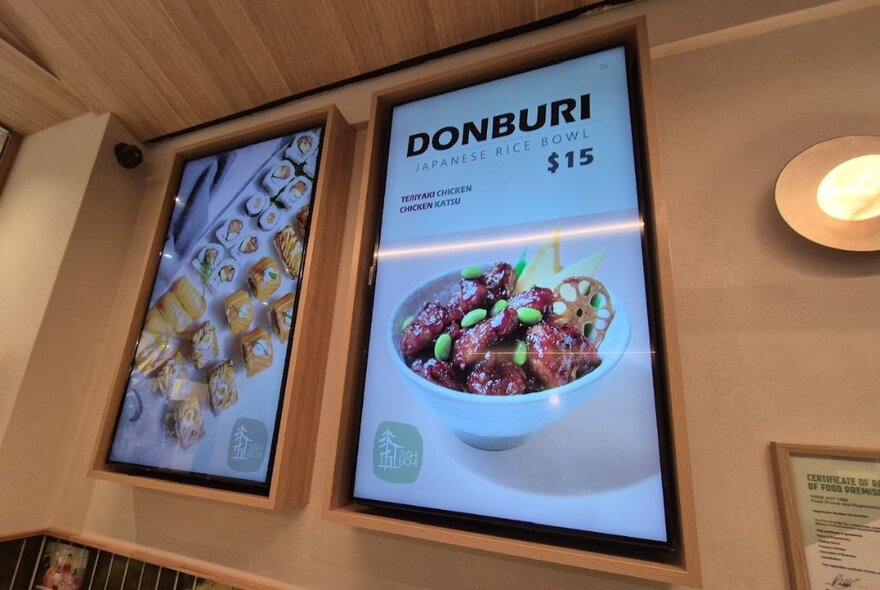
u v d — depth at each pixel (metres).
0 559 1.22
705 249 0.94
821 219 0.85
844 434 0.75
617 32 1.00
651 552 0.73
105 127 1.62
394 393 0.95
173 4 1.26
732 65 1.04
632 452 0.76
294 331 1.09
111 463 1.18
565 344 0.86
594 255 0.89
